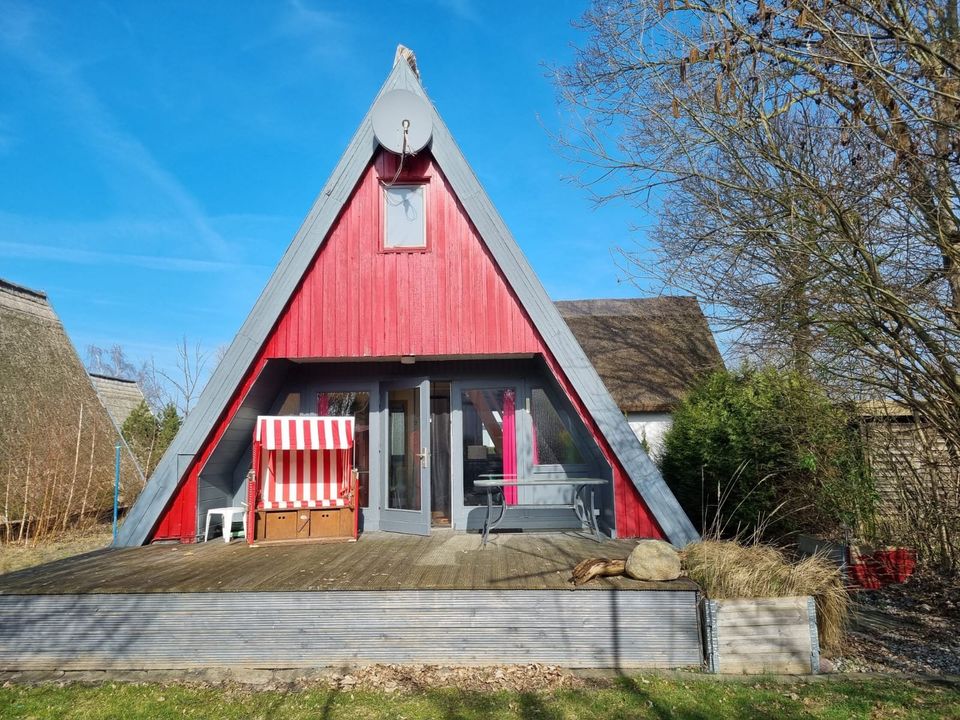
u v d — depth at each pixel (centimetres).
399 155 911
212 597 585
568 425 970
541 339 872
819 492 867
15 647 586
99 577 639
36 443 1312
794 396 876
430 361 988
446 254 896
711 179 755
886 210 639
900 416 845
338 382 991
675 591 570
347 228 905
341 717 475
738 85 632
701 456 1041
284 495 880
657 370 1775
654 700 493
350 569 655
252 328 874
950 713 463
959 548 818
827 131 730
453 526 957
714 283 899
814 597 584
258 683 543
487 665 566
